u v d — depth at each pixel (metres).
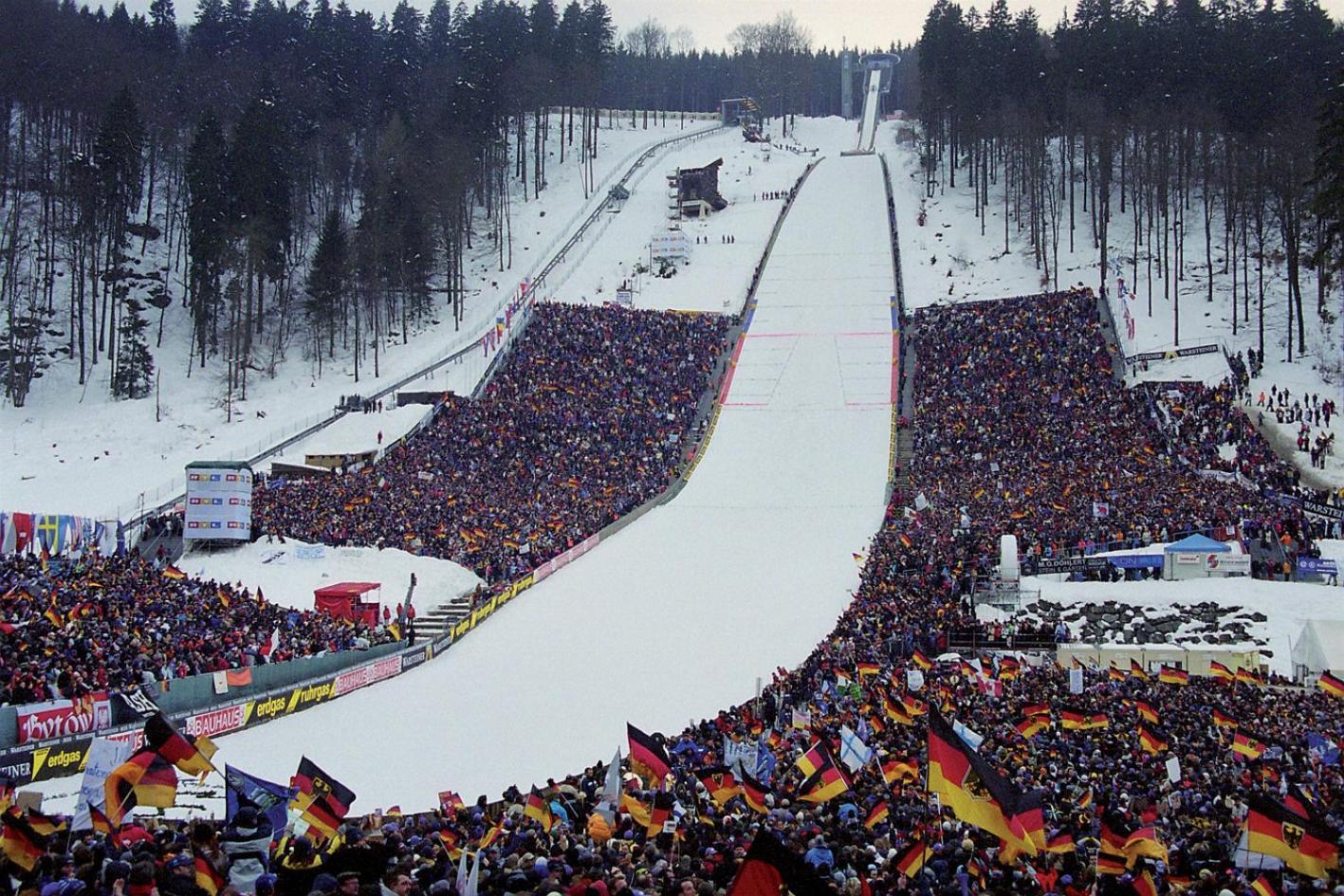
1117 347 89.12
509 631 51.69
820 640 49.62
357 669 42.66
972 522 61.41
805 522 68.62
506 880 11.52
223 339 100.81
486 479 73.44
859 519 68.88
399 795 30.45
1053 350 88.69
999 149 137.88
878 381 91.69
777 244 130.00
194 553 57.56
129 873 10.61
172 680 33.53
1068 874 15.02
